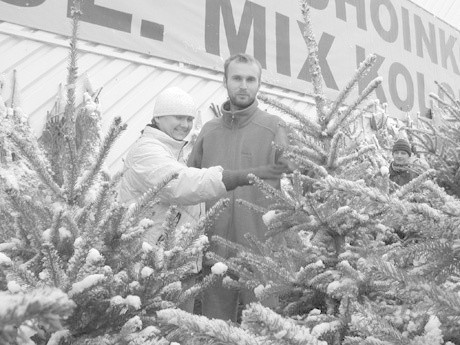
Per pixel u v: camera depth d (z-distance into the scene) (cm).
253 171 223
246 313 90
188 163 301
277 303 237
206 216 170
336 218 202
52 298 58
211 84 657
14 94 477
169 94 259
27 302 58
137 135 559
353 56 873
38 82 512
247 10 714
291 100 757
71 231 153
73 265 130
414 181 195
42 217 160
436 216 121
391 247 200
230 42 684
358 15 912
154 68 610
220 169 224
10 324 57
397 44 988
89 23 552
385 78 940
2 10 498
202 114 626
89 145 174
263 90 715
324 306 209
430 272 120
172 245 170
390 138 764
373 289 175
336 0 873
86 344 137
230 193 266
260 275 207
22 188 176
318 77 267
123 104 563
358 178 242
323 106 259
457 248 121
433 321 114
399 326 142
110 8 573
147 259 152
